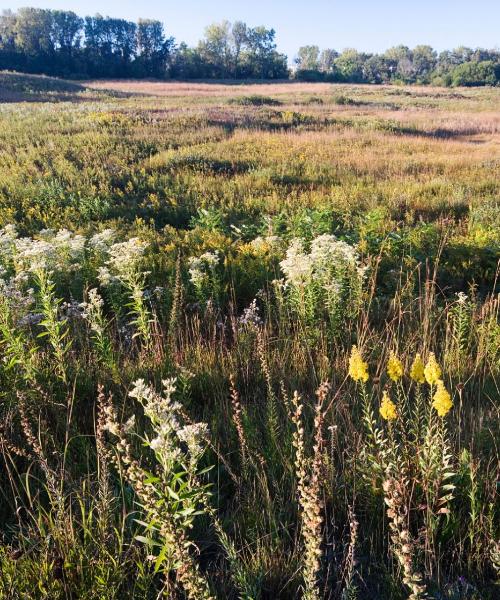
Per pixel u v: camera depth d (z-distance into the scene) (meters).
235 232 8.89
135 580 2.12
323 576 2.30
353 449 2.78
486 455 2.86
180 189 11.93
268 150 16.16
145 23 86.19
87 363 4.03
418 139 19.72
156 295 5.54
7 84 42.00
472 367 3.97
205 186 12.00
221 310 5.40
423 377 2.52
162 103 33.09
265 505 2.53
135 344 4.49
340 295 4.80
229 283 6.04
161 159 14.23
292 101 36.91
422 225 8.15
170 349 4.32
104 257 6.50
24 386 3.41
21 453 2.52
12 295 4.06
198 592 1.77
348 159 15.17
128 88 53.88
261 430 3.16
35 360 3.75
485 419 3.15
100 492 2.26
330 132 21.16
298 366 3.97
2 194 10.89
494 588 2.19
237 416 2.61
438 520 2.37
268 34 94.81
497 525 2.37
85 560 2.10
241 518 2.50
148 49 87.19
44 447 2.82
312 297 4.70
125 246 4.96
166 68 86.62
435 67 122.25
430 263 6.55
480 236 7.18
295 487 2.55
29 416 3.08
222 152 15.60
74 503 2.50
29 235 9.15
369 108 34.28
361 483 2.59
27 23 78.44
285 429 3.08
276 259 6.70
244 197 11.07
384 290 6.00
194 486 1.95
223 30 91.19
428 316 4.65
